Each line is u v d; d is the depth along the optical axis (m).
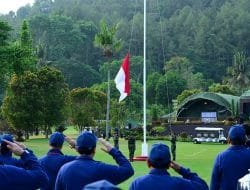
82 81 152.00
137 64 160.25
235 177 8.37
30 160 6.17
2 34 50.50
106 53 64.38
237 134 8.46
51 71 73.56
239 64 124.75
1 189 5.84
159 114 105.00
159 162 6.32
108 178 6.81
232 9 191.88
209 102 80.81
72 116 82.56
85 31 180.38
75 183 6.74
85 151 6.93
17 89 71.94
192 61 172.75
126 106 103.00
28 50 51.00
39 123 72.69
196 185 6.45
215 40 176.12
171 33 187.00
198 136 67.81
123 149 45.69
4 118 78.31
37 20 177.62
